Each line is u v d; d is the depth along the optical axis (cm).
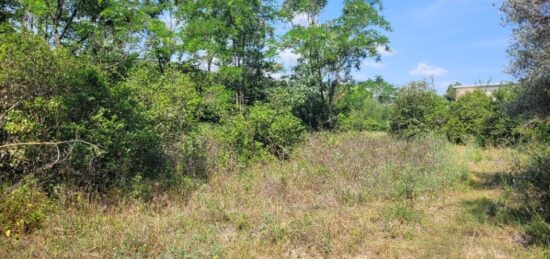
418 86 2025
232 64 1970
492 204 750
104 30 1722
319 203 764
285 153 1203
